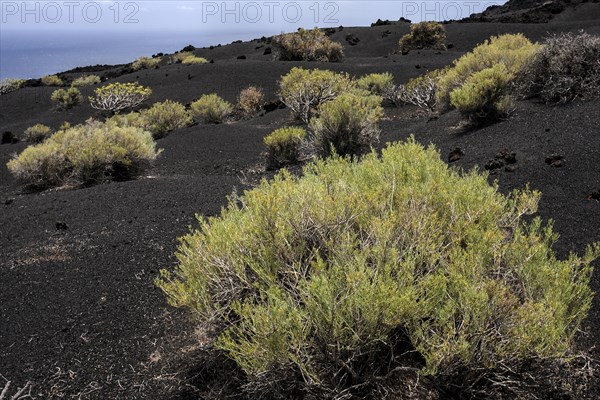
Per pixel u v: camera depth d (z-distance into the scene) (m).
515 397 2.55
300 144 9.36
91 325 3.67
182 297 2.90
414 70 19.06
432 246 2.82
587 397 2.54
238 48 34.78
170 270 4.47
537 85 9.34
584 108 7.79
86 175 9.46
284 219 3.09
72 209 6.82
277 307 2.46
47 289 4.28
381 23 38.38
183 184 7.77
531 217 4.67
